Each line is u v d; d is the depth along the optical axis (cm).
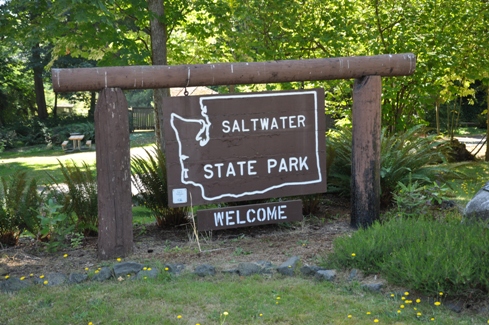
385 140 827
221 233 678
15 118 3397
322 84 1200
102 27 1041
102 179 570
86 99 3922
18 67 3400
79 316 432
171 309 440
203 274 518
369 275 494
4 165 1997
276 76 613
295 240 626
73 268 549
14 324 424
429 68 1191
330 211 781
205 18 1260
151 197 710
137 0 1075
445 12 1225
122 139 572
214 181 626
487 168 1416
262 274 520
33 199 650
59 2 958
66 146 2659
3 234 639
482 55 1391
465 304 434
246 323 418
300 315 427
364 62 634
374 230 554
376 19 1177
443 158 839
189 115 612
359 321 415
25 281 505
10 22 1130
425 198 702
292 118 645
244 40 1165
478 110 3111
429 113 2917
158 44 1168
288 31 1152
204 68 590
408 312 429
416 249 477
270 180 645
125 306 448
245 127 630
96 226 678
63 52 1252
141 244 629
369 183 656
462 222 572
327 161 817
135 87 575
